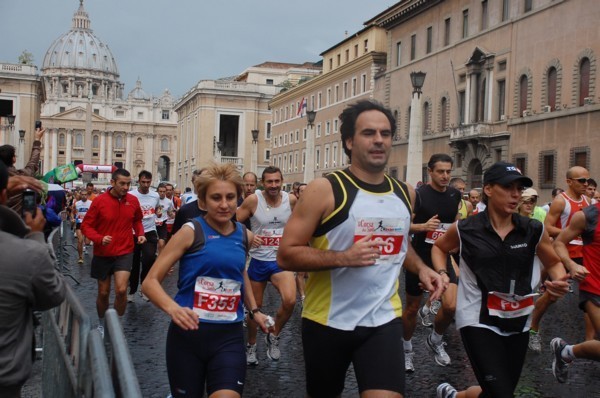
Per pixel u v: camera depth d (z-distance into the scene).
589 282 6.42
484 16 43.47
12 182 4.04
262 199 8.23
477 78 43.72
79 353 3.70
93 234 8.66
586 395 6.69
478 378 4.82
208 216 4.67
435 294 4.46
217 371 4.42
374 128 4.11
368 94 60.69
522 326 4.85
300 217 4.08
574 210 9.20
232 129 117.94
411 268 4.61
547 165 37.28
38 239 4.01
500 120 41.47
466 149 44.41
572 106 35.00
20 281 3.59
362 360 4.02
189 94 113.88
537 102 38.00
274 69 118.06
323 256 3.92
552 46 36.66
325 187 4.08
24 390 6.48
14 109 99.81
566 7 35.50
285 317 8.06
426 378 7.31
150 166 175.50
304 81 83.00
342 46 68.94
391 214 4.15
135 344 8.80
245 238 4.74
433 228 7.06
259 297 8.38
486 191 4.91
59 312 4.85
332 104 69.62
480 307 4.83
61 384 4.41
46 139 168.00
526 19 38.81
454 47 46.25
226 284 4.58
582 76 34.72
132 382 2.49
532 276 4.90
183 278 4.61
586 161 33.88
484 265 4.80
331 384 4.26
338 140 67.88
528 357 8.35
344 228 4.09
